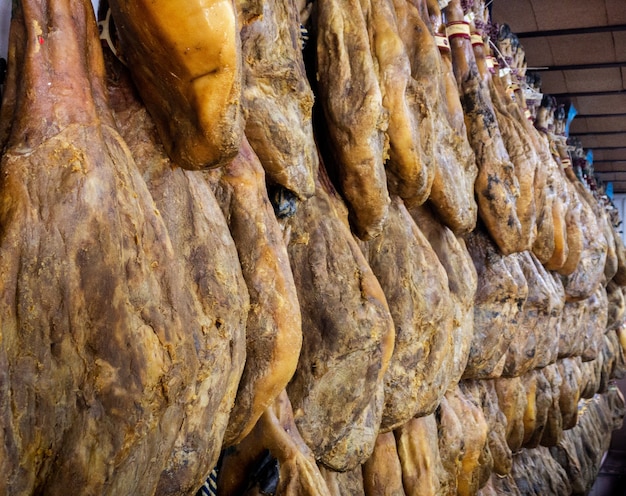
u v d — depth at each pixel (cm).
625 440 939
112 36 187
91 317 136
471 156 334
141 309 142
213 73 149
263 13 206
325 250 238
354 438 255
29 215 133
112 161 145
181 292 153
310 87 237
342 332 234
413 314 279
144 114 169
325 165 263
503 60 489
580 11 605
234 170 196
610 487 802
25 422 132
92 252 137
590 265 569
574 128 918
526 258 465
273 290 195
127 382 138
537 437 545
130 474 142
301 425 237
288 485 214
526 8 607
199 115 153
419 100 266
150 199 152
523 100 531
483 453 408
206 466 170
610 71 721
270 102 208
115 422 138
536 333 461
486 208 370
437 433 351
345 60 247
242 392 196
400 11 296
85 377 136
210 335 160
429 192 283
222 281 167
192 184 174
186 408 156
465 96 371
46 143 138
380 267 279
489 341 389
